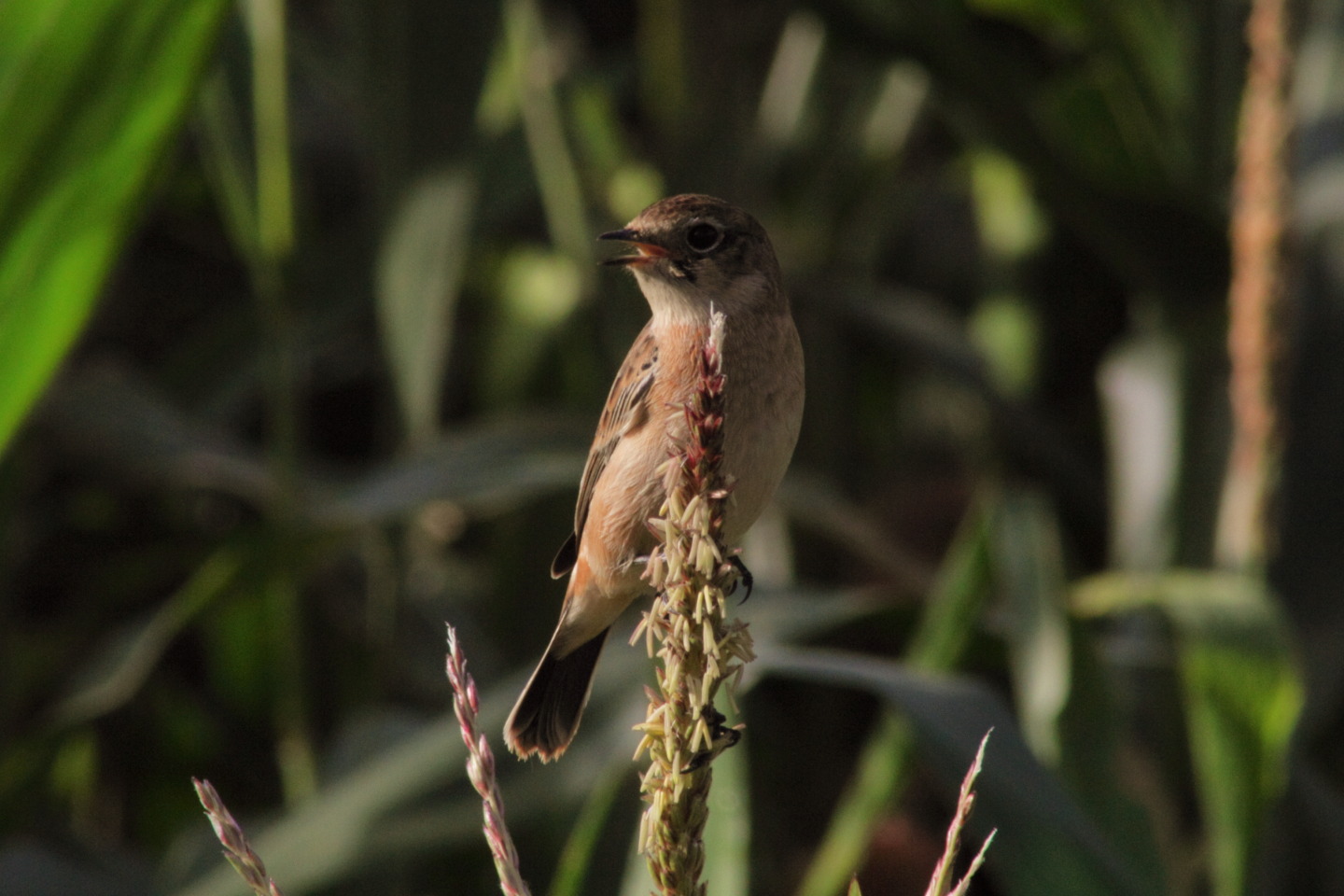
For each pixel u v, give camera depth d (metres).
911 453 14.66
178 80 5.51
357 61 7.32
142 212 5.85
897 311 10.26
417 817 6.61
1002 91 8.35
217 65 8.23
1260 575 7.56
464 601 11.06
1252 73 7.65
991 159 10.69
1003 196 11.50
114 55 5.37
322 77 10.62
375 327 12.32
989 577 7.27
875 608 7.41
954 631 7.21
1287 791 7.44
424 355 7.46
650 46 10.74
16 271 5.73
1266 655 6.59
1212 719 6.64
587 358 9.91
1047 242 11.38
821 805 10.63
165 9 5.32
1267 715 6.54
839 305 10.26
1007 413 9.88
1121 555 8.89
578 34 13.58
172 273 12.34
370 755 7.44
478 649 10.14
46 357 5.96
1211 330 8.71
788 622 7.23
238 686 10.21
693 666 3.58
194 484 9.01
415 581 10.65
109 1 5.24
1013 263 11.55
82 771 10.81
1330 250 8.48
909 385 13.70
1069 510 10.00
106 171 5.63
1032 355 11.54
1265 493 7.59
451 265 7.35
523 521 9.95
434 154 7.29
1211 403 8.70
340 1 7.73
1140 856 6.48
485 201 10.01
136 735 10.77
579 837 6.06
